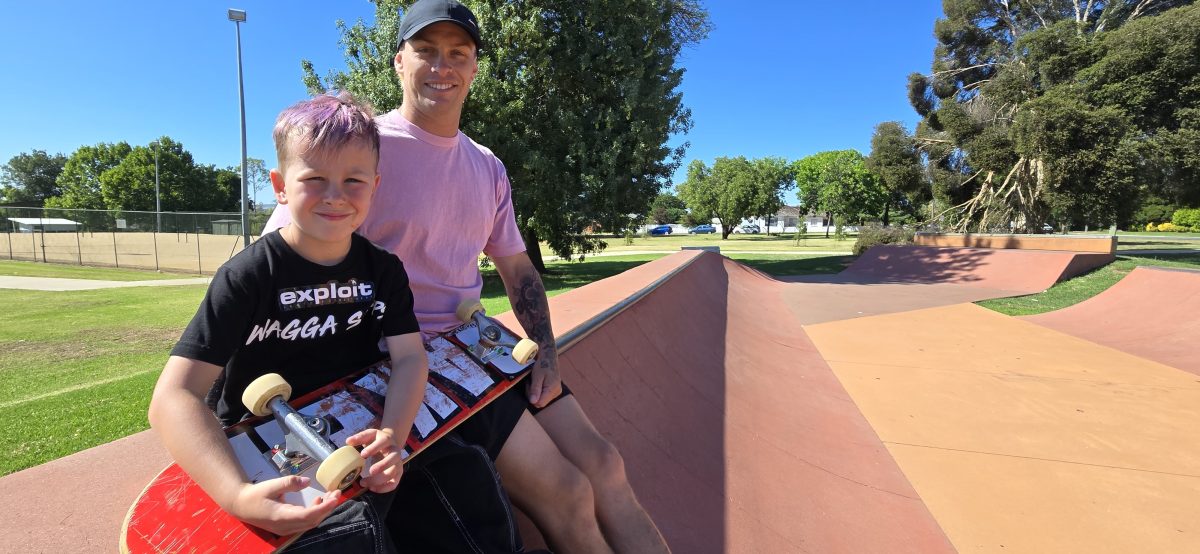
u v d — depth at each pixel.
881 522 3.19
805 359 6.81
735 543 2.66
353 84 13.82
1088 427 4.66
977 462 4.00
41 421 4.09
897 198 49.59
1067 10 27.50
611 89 15.05
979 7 27.92
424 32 1.60
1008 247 18.28
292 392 1.31
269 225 1.42
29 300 12.91
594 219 15.13
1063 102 18.95
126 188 56.75
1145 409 5.08
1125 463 3.99
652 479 2.86
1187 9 18.91
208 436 1.04
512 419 1.57
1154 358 6.83
